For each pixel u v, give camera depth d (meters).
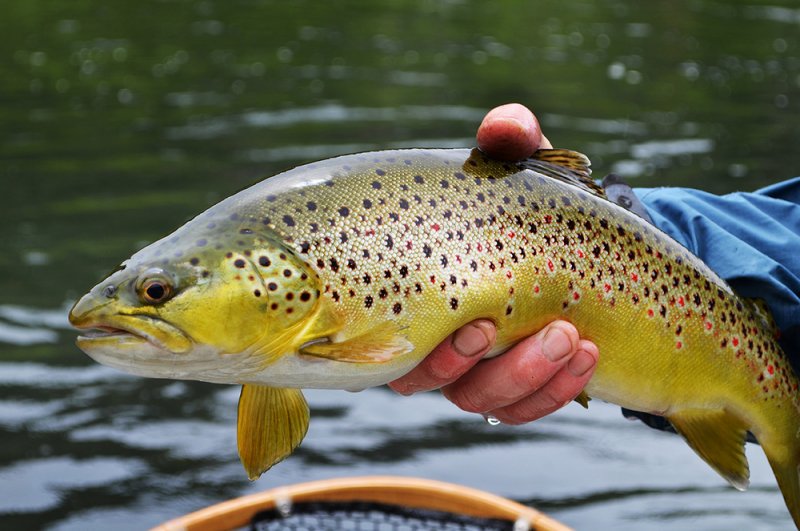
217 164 2.23
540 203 0.55
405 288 0.52
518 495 1.10
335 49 3.44
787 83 3.00
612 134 2.46
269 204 0.52
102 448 1.18
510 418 0.59
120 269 0.52
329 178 0.53
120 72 3.09
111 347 0.52
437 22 3.97
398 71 3.13
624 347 0.57
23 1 4.19
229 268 0.51
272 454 0.55
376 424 1.25
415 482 0.81
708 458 0.61
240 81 3.00
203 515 0.79
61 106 2.71
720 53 3.42
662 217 0.70
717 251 0.67
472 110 2.68
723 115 2.65
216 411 1.28
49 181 2.11
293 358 0.52
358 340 0.52
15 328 1.45
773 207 0.71
